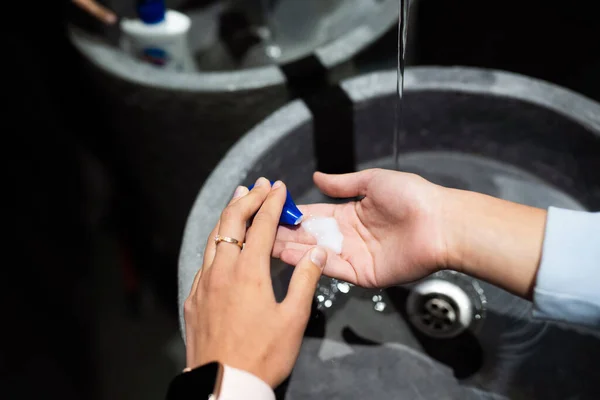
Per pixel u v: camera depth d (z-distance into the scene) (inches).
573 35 40.8
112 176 40.5
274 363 20.6
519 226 22.2
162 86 29.0
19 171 38.1
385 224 24.2
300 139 26.9
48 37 36.0
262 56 35.8
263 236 22.0
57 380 35.0
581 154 26.5
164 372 38.4
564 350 24.4
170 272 41.3
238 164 25.4
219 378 19.5
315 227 24.8
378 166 29.1
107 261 41.3
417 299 25.9
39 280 37.2
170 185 34.7
